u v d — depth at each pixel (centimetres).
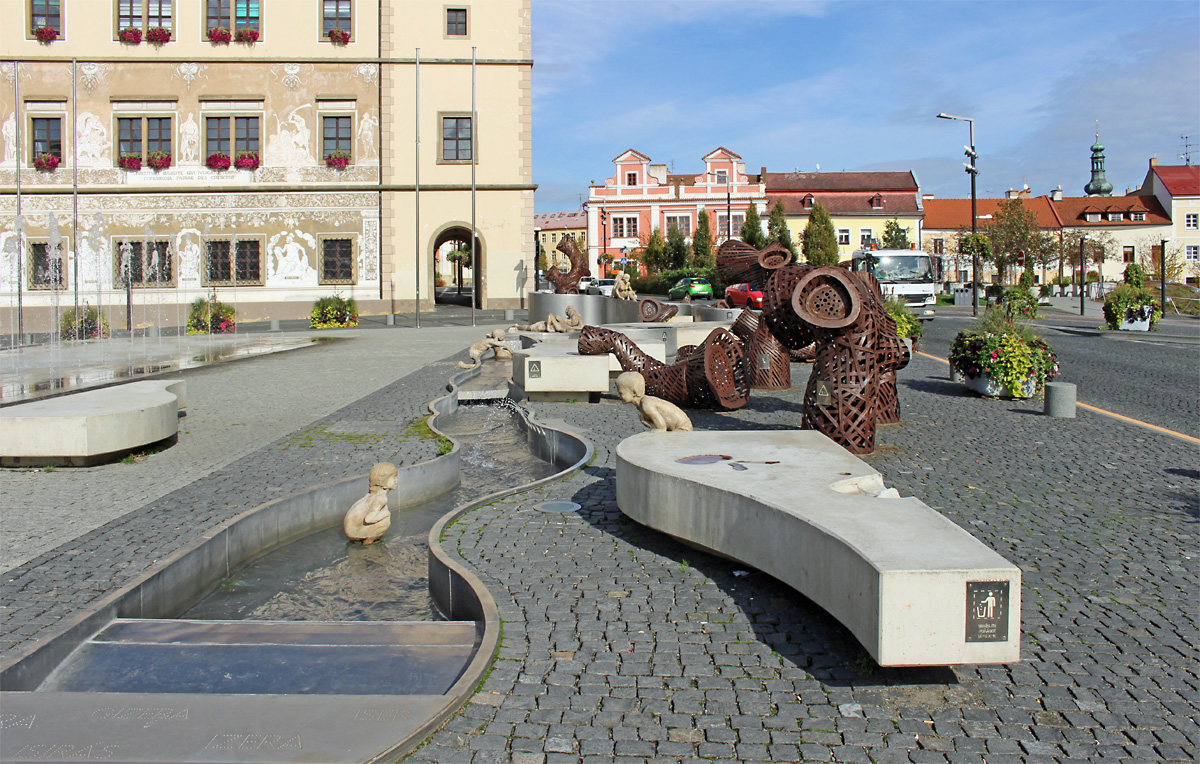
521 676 391
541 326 2170
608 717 355
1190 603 481
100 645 438
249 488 768
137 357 2088
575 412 1193
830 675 394
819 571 423
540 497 724
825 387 878
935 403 1239
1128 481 764
